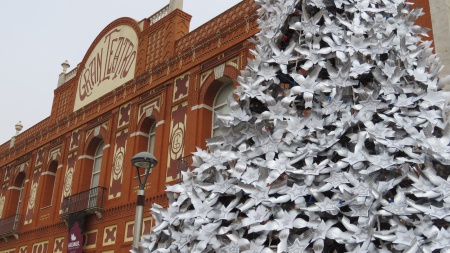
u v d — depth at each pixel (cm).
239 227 392
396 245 350
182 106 1705
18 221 2498
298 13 507
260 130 427
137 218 973
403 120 408
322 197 371
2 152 2981
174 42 1845
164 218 438
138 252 452
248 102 454
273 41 479
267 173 393
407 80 450
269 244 378
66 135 2361
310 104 424
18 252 2447
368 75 455
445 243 342
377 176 385
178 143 1648
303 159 405
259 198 384
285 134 432
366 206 353
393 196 385
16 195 2733
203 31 1717
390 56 457
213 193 415
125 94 2020
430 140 394
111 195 1895
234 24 1566
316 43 460
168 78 1797
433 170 378
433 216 353
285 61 460
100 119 2134
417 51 464
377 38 459
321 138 405
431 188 371
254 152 416
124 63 2114
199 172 438
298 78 438
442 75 836
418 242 342
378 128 397
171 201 465
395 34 484
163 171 1664
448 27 873
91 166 2156
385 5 505
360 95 425
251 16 1504
